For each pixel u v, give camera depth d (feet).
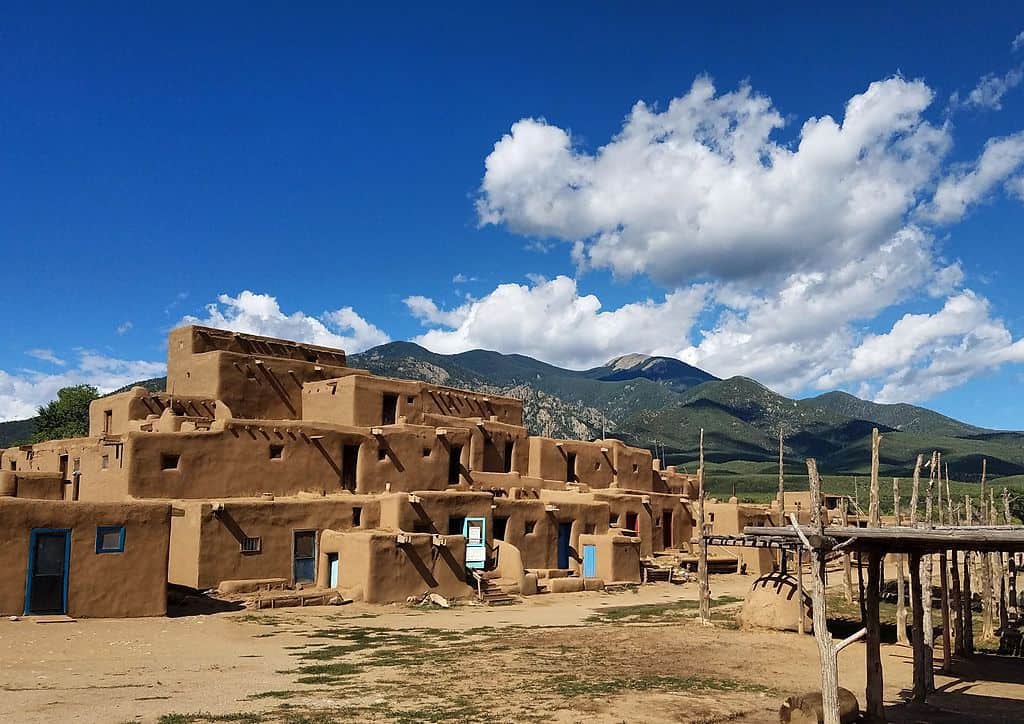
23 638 70.74
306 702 52.06
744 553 169.27
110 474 112.68
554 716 49.85
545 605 113.39
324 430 127.75
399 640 79.15
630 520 164.96
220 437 116.16
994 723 54.95
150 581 85.46
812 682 64.23
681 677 63.57
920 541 52.34
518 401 185.26
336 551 109.19
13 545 78.43
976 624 104.78
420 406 153.79
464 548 115.14
